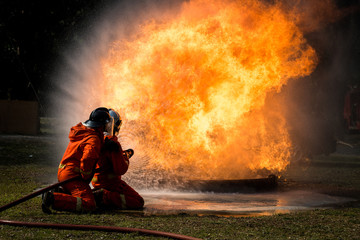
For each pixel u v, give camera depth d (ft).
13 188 34.32
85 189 27.30
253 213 29.01
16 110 112.88
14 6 126.82
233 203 32.81
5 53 131.44
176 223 24.47
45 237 20.33
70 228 22.02
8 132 112.06
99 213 26.94
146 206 30.42
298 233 22.86
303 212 28.89
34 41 131.85
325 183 47.09
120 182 29.32
